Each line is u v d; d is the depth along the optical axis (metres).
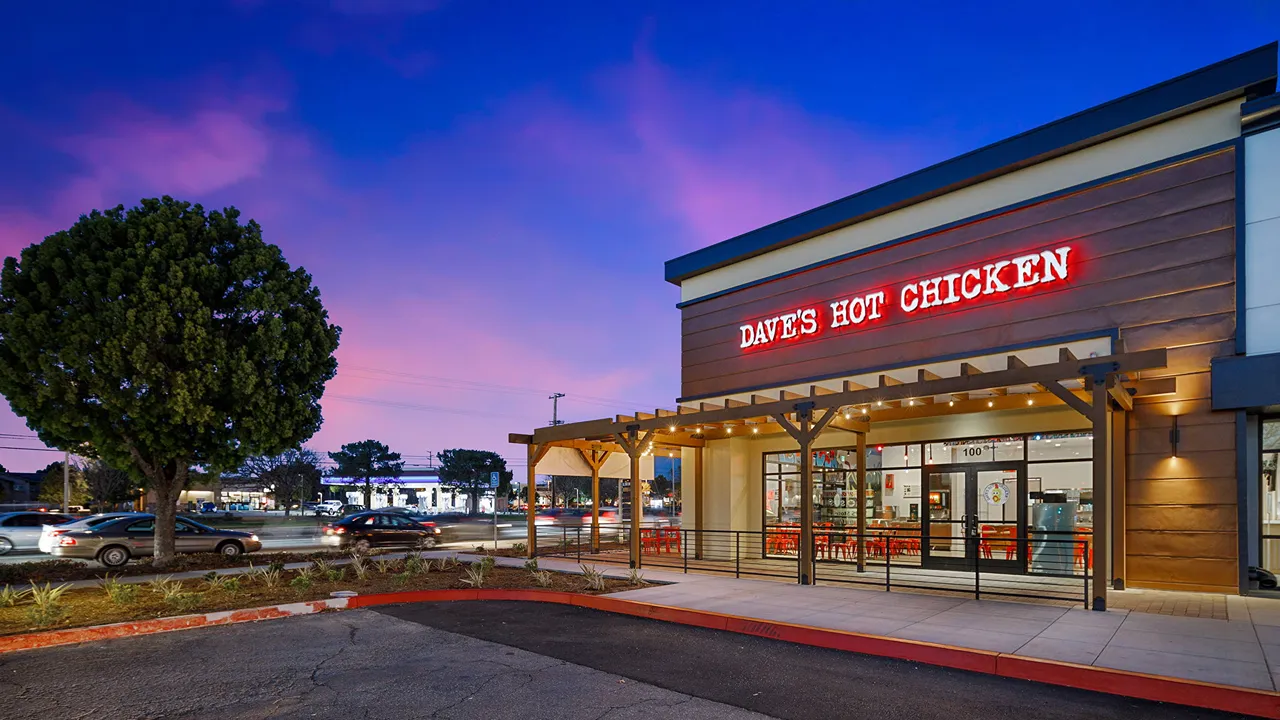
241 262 17.30
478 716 6.20
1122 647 7.94
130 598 11.47
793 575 14.80
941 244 15.80
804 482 13.59
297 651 8.64
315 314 19.06
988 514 15.07
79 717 6.19
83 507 56.28
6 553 23.11
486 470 78.62
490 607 11.84
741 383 19.62
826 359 17.67
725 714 6.25
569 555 19.94
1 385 15.59
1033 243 14.30
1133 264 12.91
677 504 77.62
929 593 12.15
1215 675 6.77
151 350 16.11
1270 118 11.66
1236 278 11.72
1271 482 11.73
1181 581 11.86
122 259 16.02
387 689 7.02
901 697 6.73
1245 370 11.41
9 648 8.68
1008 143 14.64
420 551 21.25
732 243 20.12
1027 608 10.51
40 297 15.70
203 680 7.34
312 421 18.84
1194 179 12.40
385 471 73.38
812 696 6.77
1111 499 12.79
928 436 16.02
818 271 18.22
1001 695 6.80
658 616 10.84
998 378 11.27
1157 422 12.32
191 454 17.69
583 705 6.50
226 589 12.73
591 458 21.88
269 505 81.50
